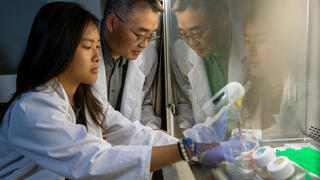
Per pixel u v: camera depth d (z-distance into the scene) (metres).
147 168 0.53
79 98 0.84
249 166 0.33
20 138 0.59
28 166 0.68
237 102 0.36
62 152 0.54
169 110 1.24
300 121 0.24
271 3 0.24
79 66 0.64
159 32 1.46
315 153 0.23
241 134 0.35
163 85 1.56
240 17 0.31
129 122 1.00
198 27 0.53
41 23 0.62
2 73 1.64
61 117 0.60
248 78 0.31
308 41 0.21
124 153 0.54
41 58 0.62
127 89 1.35
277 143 0.27
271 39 0.25
